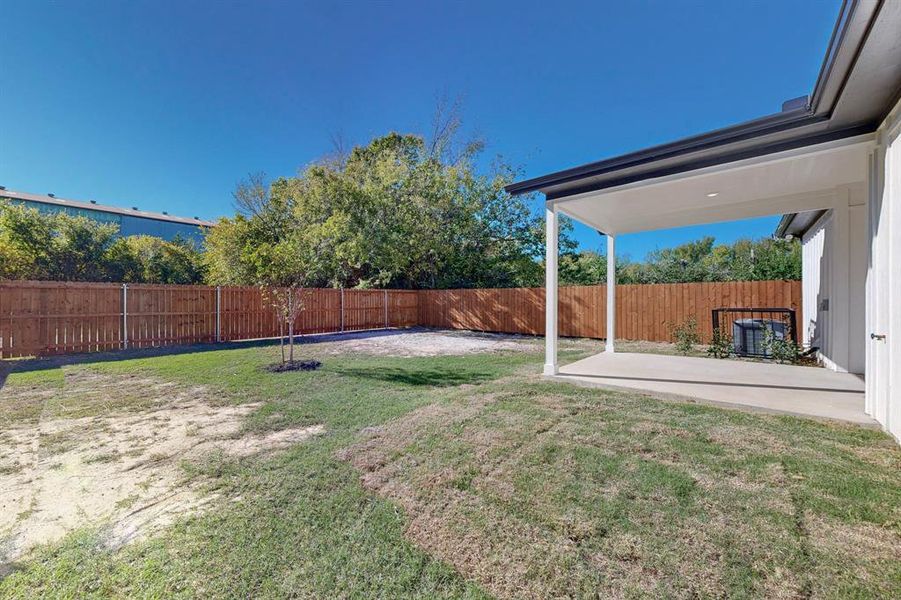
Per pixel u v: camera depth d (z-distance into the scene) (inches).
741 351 305.4
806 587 65.1
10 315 309.7
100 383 224.2
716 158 176.7
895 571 68.3
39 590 68.4
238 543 80.4
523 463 113.0
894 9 86.1
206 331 415.8
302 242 546.9
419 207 634.2
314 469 113.6
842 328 235.9
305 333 500.1
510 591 66.9
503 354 337.7
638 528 82.0
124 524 87.7
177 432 144.9
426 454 121.4
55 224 625.9
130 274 705.6
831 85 118.8
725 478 101.8
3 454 126.2
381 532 84.1
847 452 117.3
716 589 65.2
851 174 195.3
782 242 613.0
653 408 164.7
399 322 617.6
